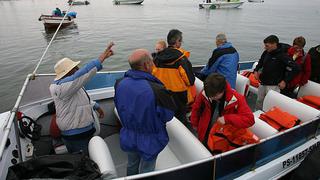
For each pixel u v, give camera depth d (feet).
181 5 197.57
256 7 176.55
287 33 82.23
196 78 14.39
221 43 13.21
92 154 8.04
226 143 8.98
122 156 11.06
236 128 8.92
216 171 7.89
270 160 9.64
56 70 8.73
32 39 73.10
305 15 136.05
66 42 69.77
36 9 165.89
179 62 10.70
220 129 9.00
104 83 14.40
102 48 63.77
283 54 13.37
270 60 13.83
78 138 9.00
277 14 137.90
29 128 10.51
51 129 10.44
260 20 113.09
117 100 7.45
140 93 6.90
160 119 7.28
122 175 10.00
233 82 12.94
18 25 97.50
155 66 11.10
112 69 48.03
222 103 8.57
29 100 11.69
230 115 8.44
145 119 7.11
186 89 11.25
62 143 10.25
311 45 67.62
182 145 9.50
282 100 12.82
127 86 7.14
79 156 7.45
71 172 6.95
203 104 9.29
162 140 7.59
